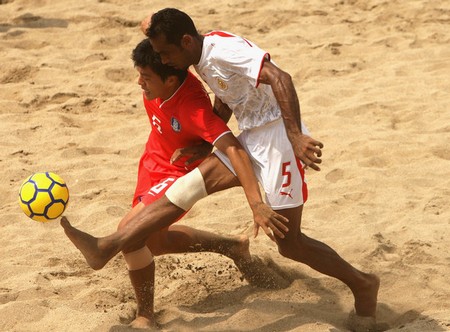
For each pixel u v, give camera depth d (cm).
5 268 1741
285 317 1470
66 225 1336
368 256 1748
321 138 2483
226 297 1603
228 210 2066
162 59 1348
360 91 2853
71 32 3400
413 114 2628
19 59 3094
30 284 1655
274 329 1434
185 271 1722
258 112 1377
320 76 3023
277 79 1284
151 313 1480
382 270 1678
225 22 3556
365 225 1925
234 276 1695
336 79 2995
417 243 1788
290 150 1376
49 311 1519
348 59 3188
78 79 2961
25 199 1337
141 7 3719
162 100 1430
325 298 1591
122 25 3497
